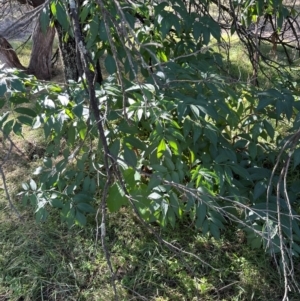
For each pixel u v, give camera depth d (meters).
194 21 2.27
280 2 2.51
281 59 4.81
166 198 2.23
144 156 2.08
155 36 2.43
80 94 2.02
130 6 2.12
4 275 2.54
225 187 2.21
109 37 1.48
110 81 2.16
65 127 2.29
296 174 2.86
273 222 1.97
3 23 4.57
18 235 2.78
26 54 6.03
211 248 2.60
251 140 2.39
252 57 3.08
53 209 2.94
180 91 2.18
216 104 2.06
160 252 2.60
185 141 2.04
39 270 2.54
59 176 2.39
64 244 2.71
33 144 3.70
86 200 2.37
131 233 2.73
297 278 2.38
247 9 2.78
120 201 2.13
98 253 2.63
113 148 1.96
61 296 2.42
